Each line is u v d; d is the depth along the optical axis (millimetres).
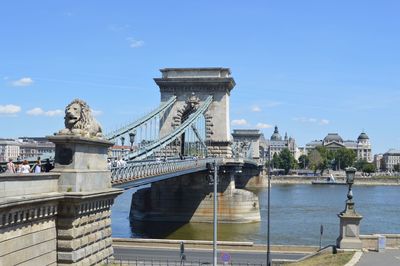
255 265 50031
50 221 34125
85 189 36469
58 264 34844
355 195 188250
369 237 45781
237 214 101312
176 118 111375
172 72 113188
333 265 39812
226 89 111375
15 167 36875
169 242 60719
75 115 36594
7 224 29188
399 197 179625
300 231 89000
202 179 102438
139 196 105000
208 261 52250
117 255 55031
